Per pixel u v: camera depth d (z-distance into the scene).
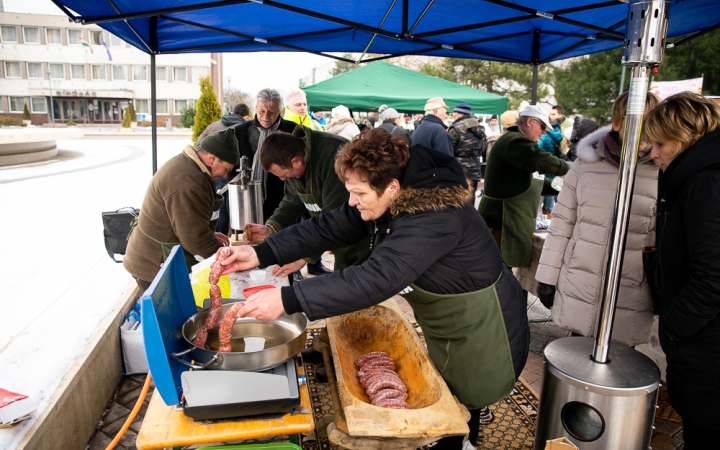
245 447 1.33
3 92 43.28
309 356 2.56
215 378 1.29
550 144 6.48
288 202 2.96
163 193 2.43
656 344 2.68
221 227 4.78
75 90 43.97
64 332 2.66
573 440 1.61
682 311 1.60
